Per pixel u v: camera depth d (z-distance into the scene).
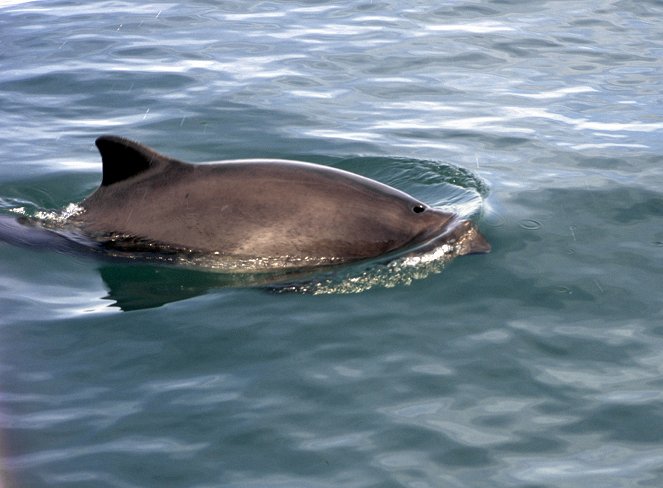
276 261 14.84
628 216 16.78
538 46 26.84
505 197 17.58
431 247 15.02
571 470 10.53
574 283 14.48
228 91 23.56
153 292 14.45
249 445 10.93
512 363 12.49
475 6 30.52
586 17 29.28
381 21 29.19
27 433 11.16
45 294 14.47
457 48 26.75
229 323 13.50
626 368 12.39
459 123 21.72
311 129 21.22
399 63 25.64
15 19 29.83
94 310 13.98
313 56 26.14
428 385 12.03
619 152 19.94
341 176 15.59
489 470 10.52
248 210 15.09
